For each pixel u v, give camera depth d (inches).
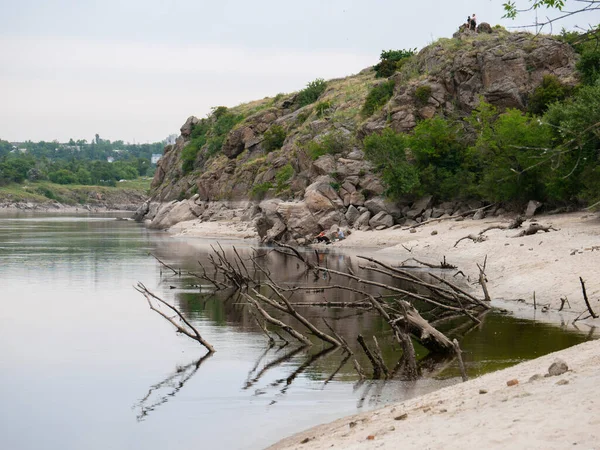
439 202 2618.1
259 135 4534.9
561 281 1149.1
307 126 3863.2
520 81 2662.4
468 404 406.9
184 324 1050.1
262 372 732.7
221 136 5002.5
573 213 2016.5
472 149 2410.2
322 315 1110.4
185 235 3590.1
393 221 2618.1
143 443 508.4
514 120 2196.1
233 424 544.4
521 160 2116.1
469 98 2773.1
